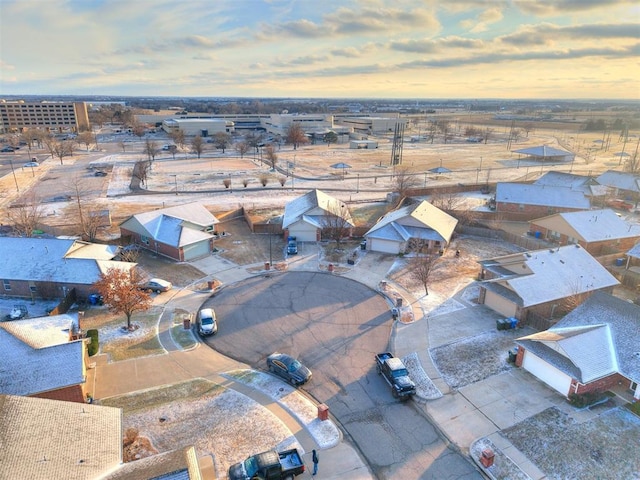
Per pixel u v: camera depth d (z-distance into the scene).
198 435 24.42
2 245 43.97
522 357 30.58
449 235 54.03
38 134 158.88
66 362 26.55
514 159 127.50
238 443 23.84
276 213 70.31
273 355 30.69
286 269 48.22
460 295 42.12
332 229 55.38
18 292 41.72
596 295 33.00
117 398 27.47
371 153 140.38
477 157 131.75
